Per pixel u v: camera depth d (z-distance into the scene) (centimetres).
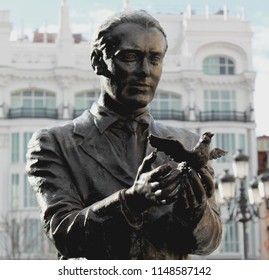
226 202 1237
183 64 3372
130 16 213
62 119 3250
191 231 207
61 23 3322
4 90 3247
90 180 215
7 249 2691
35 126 3197
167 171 186
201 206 199
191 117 3353
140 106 215
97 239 198
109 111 221
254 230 3209
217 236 217
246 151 3350
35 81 3269
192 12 3491
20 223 2739
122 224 195
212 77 3391
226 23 3456
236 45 3428
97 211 197
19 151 3172
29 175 220
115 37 211
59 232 203
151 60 213
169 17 3628
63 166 217
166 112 3353
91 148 219
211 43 3422
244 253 1245
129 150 219
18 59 3278
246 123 3369
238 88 3419
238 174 1270
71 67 3256
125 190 194
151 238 210
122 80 211
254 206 1274
